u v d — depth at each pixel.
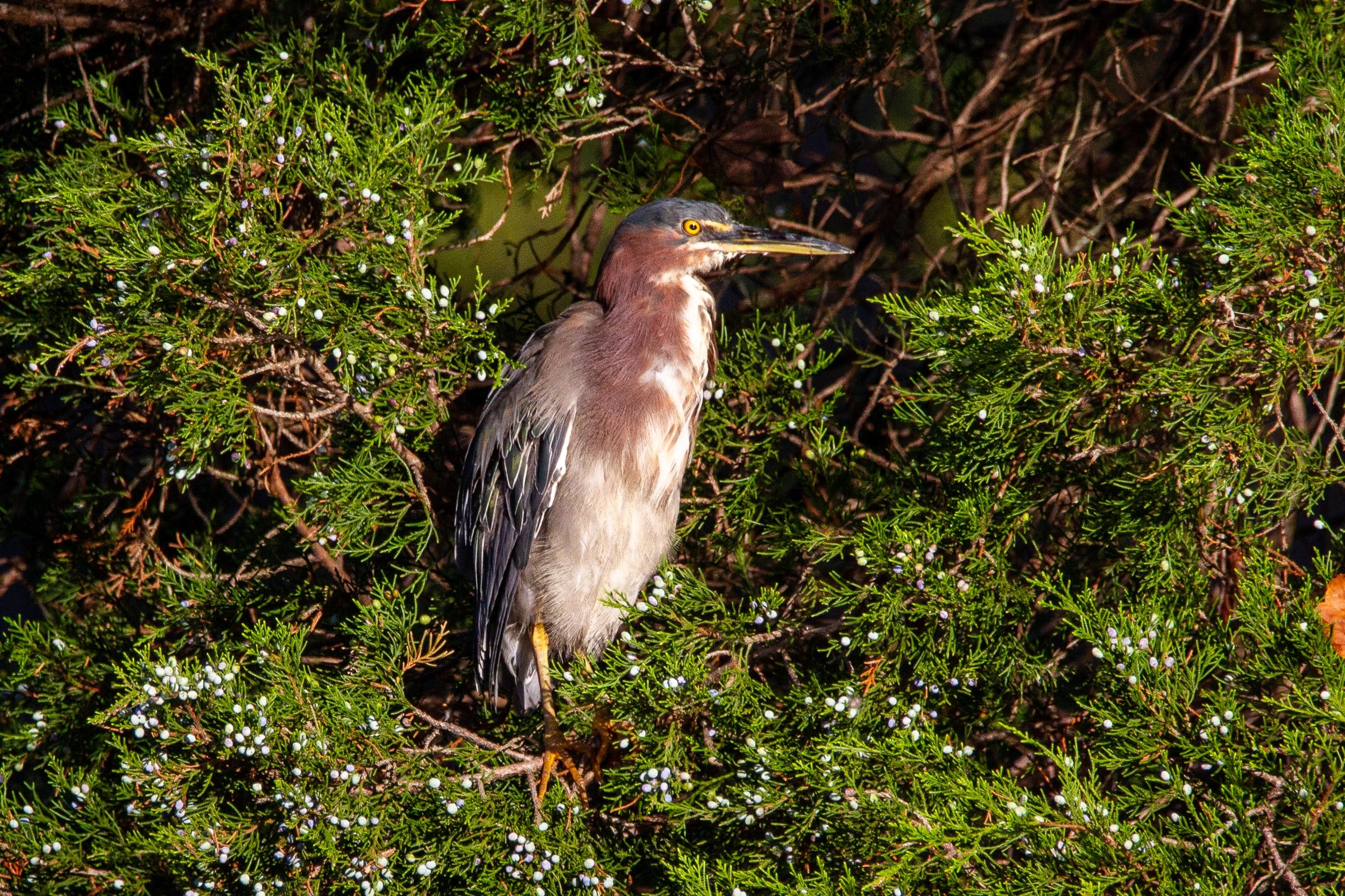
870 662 6.04
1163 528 5.86
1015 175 11.08
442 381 7.11
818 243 8.27
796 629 6.29
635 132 8.98
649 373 7.98
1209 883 4.86
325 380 6.91
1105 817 4.98
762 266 10.31
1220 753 5.11
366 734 6.04
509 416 7.95
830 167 10.02
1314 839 4.92
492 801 6.06
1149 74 11.55
